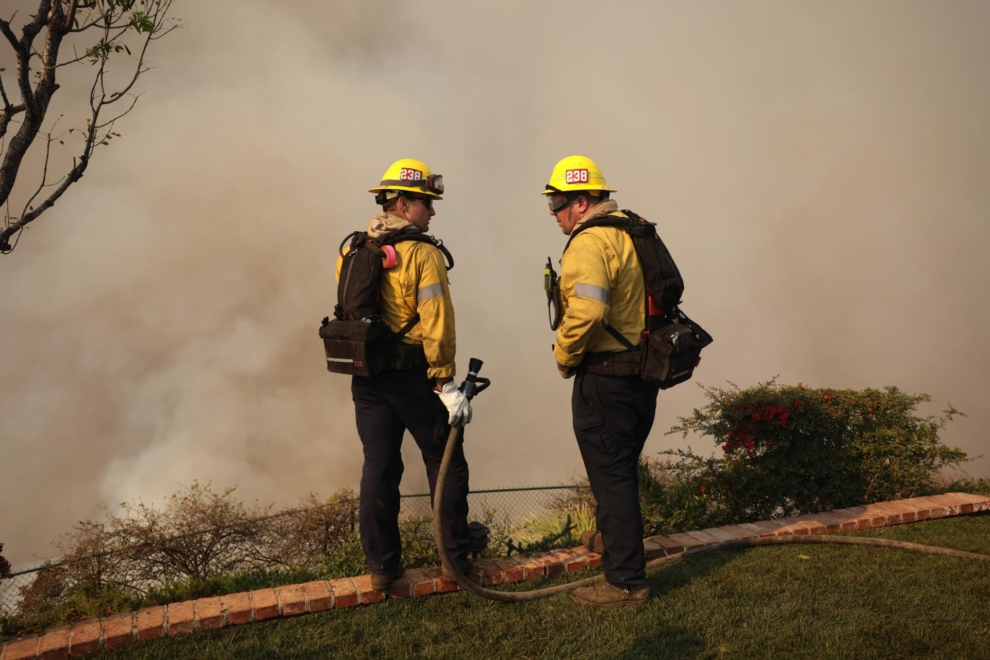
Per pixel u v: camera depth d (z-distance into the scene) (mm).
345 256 2979
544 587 3186
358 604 3006
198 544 6316
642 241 2857
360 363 2781
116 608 3119
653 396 3002
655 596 3010
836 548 3477
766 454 4492
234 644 2729
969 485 4949
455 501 3059
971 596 2871
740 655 2527
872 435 4488
